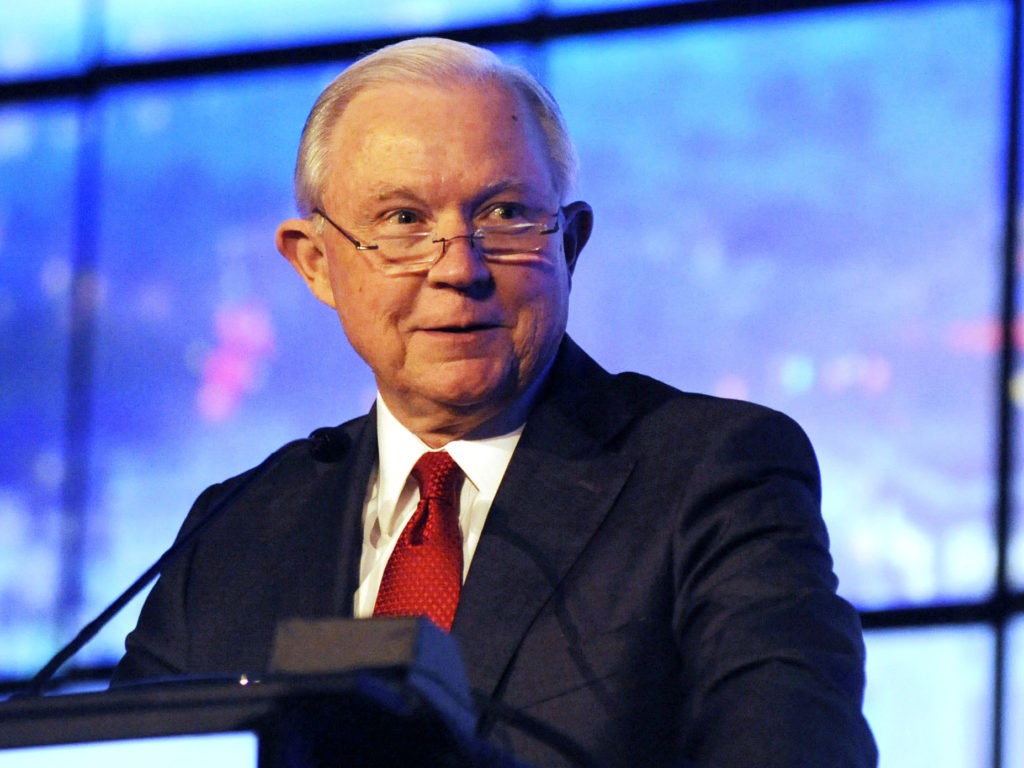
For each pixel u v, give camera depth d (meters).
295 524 7.56
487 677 6.43
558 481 7.04
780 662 5.82
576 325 17.25
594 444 7.18
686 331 17.08
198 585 7.47
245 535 7.61
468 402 7.21
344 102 7.49
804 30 17.38
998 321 16.48
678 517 6.68
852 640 6.05
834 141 17.12
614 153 17.55
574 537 6.79
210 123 19.22
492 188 7.15
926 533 16.23
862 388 16.62
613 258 17.33
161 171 19.22
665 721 6.34
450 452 7.39
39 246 19.28
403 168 7.13
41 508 18.72
